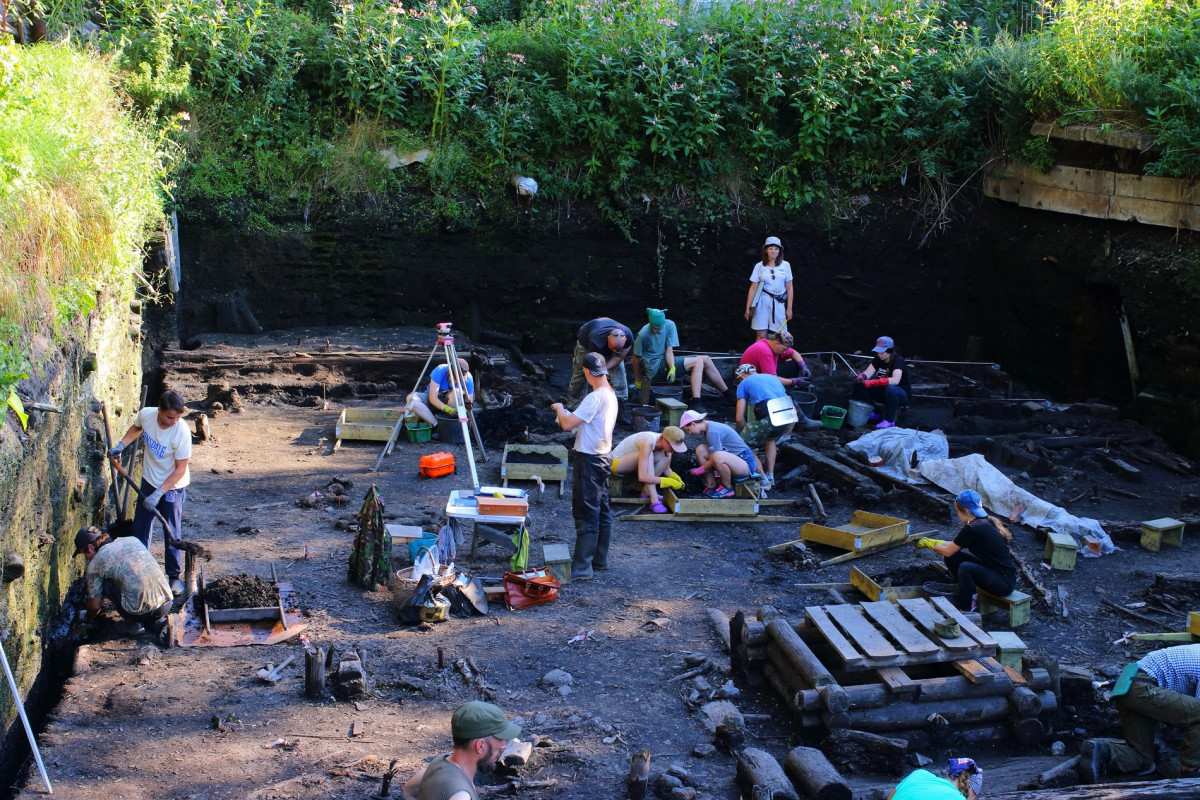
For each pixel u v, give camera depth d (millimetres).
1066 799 5004
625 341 12344
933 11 17047
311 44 16219
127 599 6840
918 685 5961
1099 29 14539
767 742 5984
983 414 13875
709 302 16797
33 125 8281
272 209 15617
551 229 16281
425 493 10320
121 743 5668
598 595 8047
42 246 7582
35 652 6562
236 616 7270
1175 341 12633
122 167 10156
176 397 7602
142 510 7594
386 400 13805
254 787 5262
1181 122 12516
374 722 6004
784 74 16750
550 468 10617
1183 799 5070
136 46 15188
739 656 6730
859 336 17062
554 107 16094
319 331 15836
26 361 6160
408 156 16125
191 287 15508
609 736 5922
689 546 9219
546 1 18688
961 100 16156
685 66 16203
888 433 11664
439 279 16266
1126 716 5887
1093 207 14133
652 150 16109
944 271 16922
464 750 4020
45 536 6609
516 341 16406
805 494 10641
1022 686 6098
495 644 7109
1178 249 12828
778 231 16547
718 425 10195
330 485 10297
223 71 15594
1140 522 9945
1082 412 13711
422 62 16359
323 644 7008
